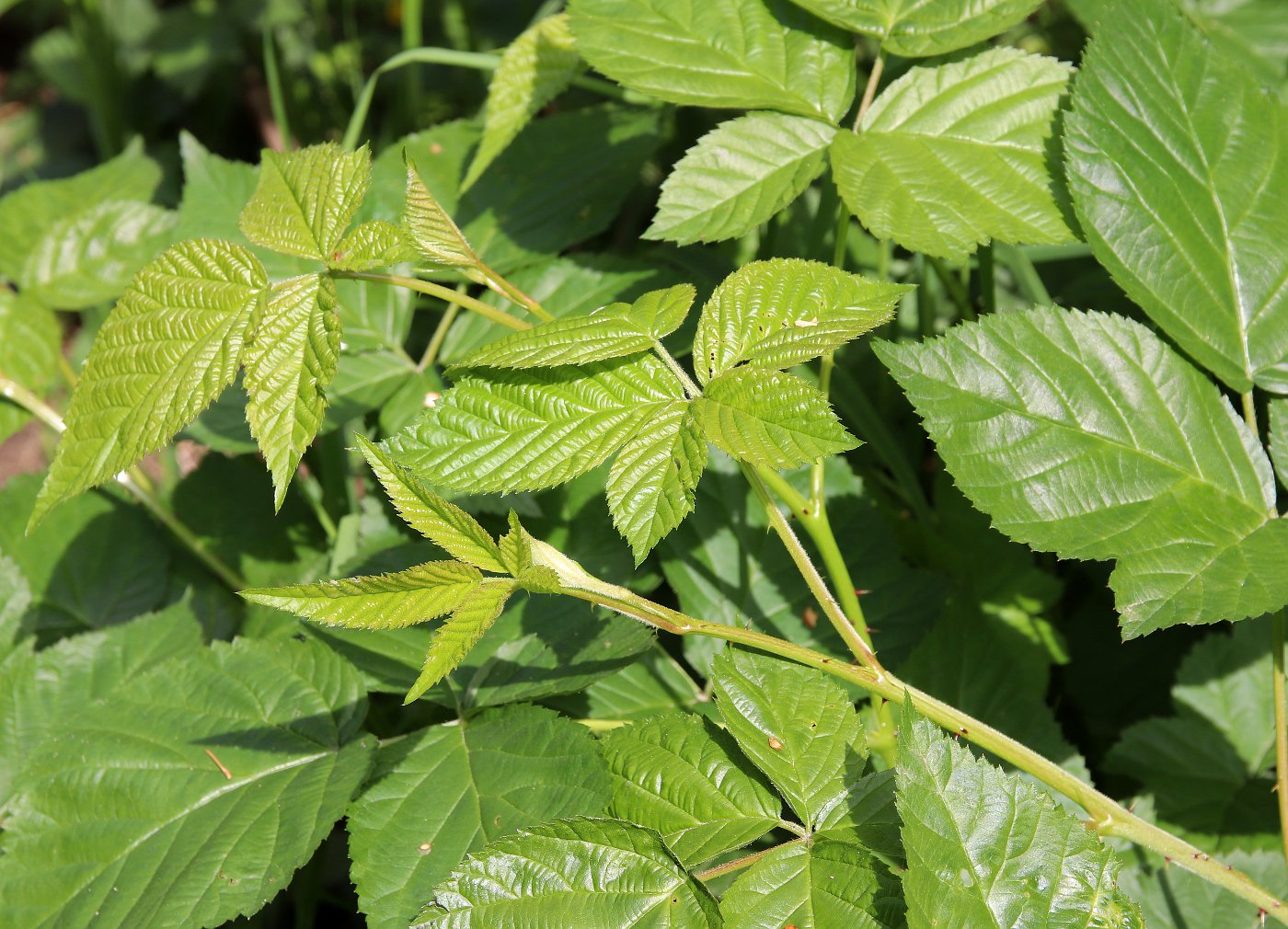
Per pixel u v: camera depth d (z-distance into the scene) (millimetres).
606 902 706
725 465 833
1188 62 770
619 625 771
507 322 741
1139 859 785
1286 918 713
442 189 889
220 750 757
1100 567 885
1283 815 745
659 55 790
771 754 724
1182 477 743
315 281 729
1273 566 729
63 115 1497
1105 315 753
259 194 742
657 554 832
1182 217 760
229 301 727
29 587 834
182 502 901
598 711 801
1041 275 927
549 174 891
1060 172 774
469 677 769
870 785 721
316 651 773
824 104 787
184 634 824
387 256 728
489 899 707
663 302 727
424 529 695
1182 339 753
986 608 859
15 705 807
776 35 791
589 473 831
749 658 737
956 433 744
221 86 1352
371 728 843
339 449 879
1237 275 758
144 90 1361
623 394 723
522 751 744
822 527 750
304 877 849
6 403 867
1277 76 931
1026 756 723
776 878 708
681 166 779
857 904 701
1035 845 690
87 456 723
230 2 1344
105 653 818
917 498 879
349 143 910
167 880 733
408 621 689
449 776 745
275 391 720
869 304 719
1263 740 825
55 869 742
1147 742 833
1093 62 768
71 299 877
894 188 772
